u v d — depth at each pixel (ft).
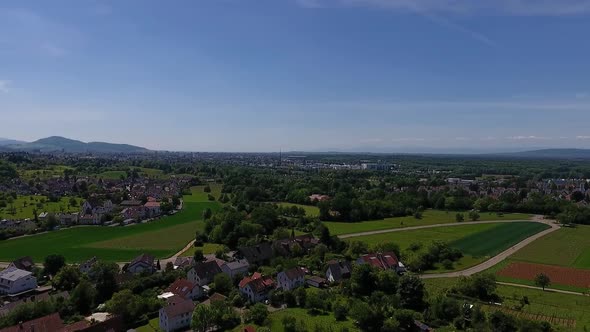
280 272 524.93
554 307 467.93
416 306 462.19
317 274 579.07
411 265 624.59
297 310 452.76
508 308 463.01
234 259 629.92
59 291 505.25
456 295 499.10
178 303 425.28
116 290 488.44
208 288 522.06
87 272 557.74
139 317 429.38
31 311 414.41
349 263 597.52
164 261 650.43
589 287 544.21
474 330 394.11
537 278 542.57
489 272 604.49
